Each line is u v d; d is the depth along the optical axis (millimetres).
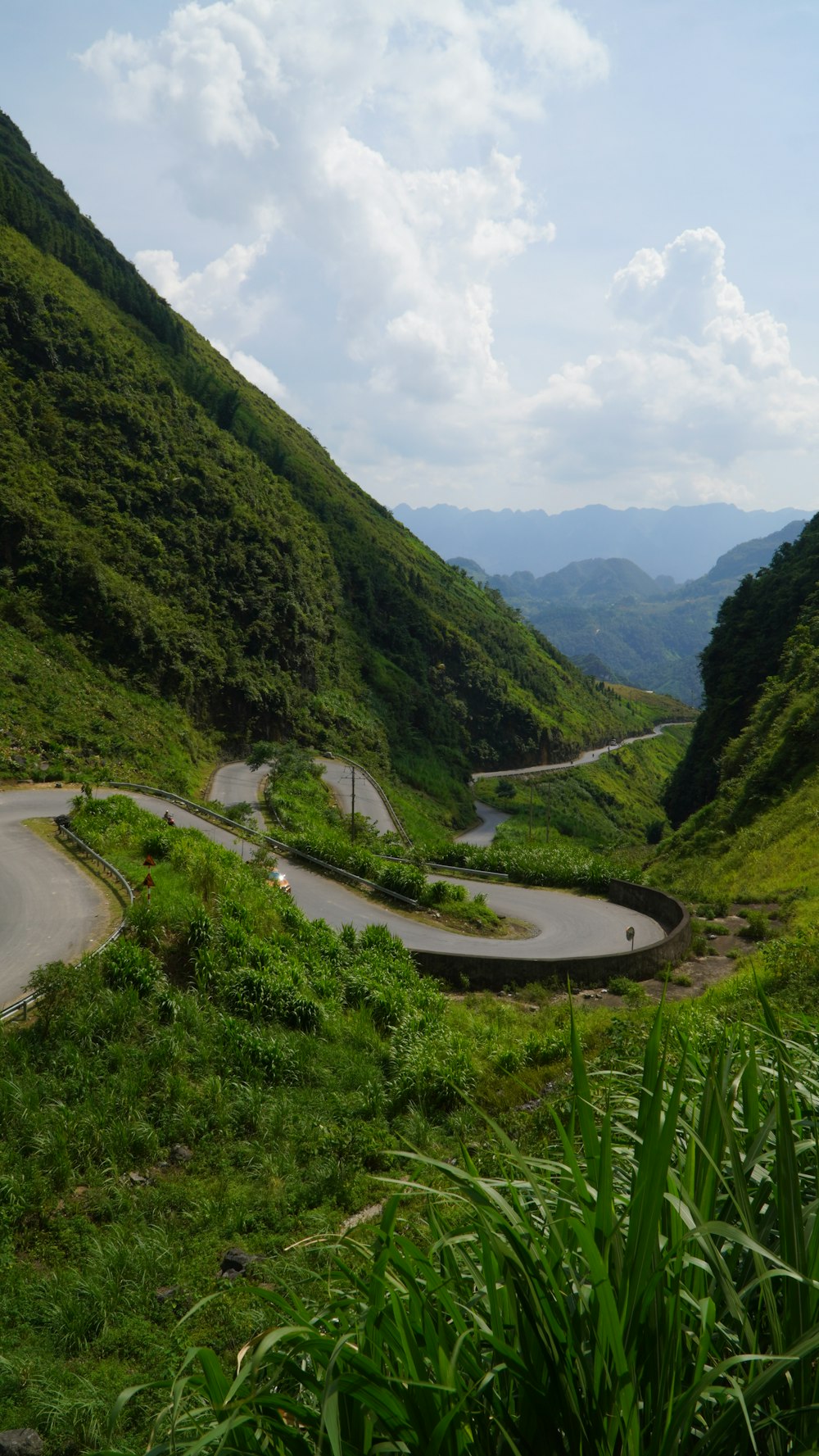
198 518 114562
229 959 20594
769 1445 1880
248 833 47125
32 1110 13375
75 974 16953
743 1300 2254
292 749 90688
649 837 128625
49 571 82875
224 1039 17266
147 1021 16781
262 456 176250
